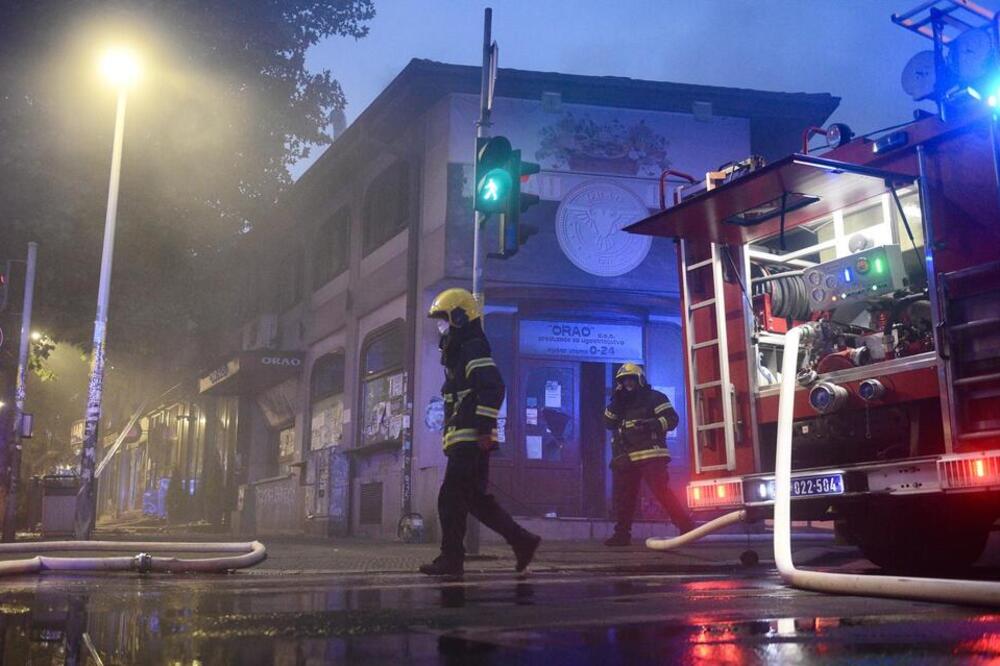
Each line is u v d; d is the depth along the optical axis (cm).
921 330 604
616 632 269
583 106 1569
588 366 1544
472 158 1518
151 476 3481
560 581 530
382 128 1688
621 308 1536
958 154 565
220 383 2280
